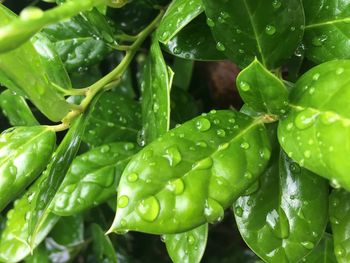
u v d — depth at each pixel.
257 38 0.14
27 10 0.10
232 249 0.28
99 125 0.19
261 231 0.14
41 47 0.15
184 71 0.21
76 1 0.10
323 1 0.15
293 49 0.14
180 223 0.12
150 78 0.16
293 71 0.17
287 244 0.14
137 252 0.27
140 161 0.13
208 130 0.13
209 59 0.16
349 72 0.12
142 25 0.20
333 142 0.11
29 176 0.15
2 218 0.24
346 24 0.14
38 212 0.14
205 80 0.24
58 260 0.25
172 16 0.15
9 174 0.14
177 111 0.19
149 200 0.12
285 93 0.13
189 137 0.13
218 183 0.13
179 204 0.12
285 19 0.13
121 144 0.18
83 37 0.19
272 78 0.13
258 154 0.13
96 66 0.21
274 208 0.14
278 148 0.15
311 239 0.14
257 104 0.13
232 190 0.13
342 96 0.12
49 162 0.15
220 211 0.12
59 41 0.19
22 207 0.20
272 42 0.14
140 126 0.19
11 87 0.15
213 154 0.13
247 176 0.13
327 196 0.14
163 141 0.13
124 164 0.18
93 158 0.18
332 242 0.16
